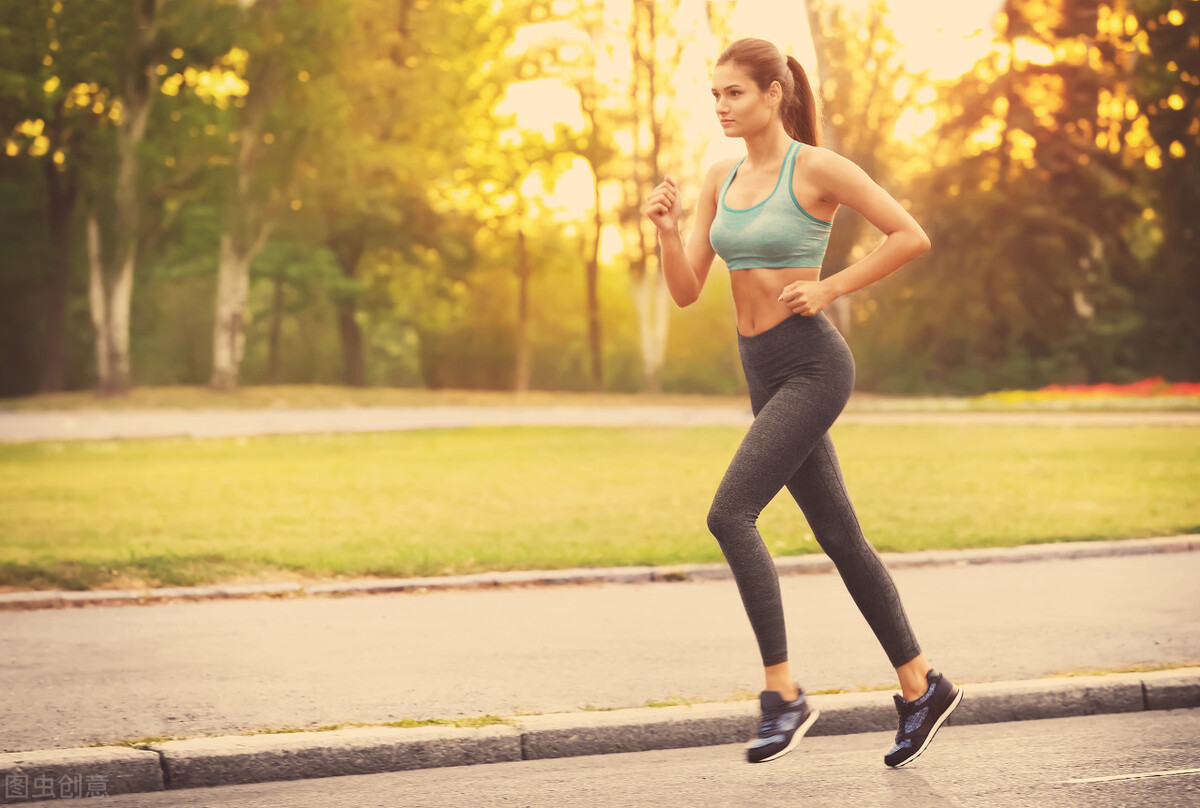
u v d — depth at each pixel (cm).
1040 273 4547
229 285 3831
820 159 400
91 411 3206
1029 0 4538
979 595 742
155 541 933
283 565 821
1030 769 450
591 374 4819
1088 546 898
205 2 3597
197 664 577
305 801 418
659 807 409
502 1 4288
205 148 3728
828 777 442
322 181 4003
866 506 1141
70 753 432
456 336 5303
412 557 855
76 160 3709
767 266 409
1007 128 4544
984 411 3008
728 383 5125
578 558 858
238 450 1909
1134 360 4575
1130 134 4550
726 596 756
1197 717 526
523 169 4462
